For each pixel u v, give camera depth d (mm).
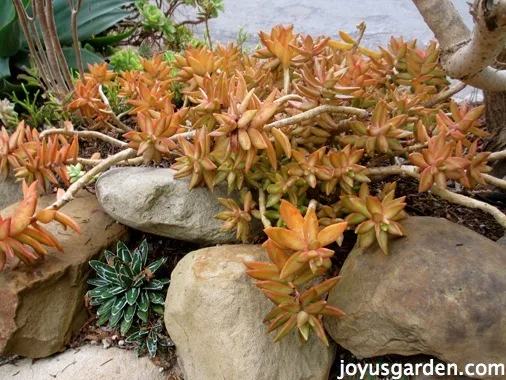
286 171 651
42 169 738
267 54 752
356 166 633
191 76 784
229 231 712
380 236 594
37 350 687
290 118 640
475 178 639
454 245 592
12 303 660
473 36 531
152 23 1173
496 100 804
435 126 741
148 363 700
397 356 651
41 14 886
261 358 600
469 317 539
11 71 1166
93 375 679
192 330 638
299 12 1710
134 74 875
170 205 704
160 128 679
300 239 542
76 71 1132
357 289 609
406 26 1585
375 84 763
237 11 1728
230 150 625
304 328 576
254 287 636
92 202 809
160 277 764
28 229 632
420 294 559
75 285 717
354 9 1724
